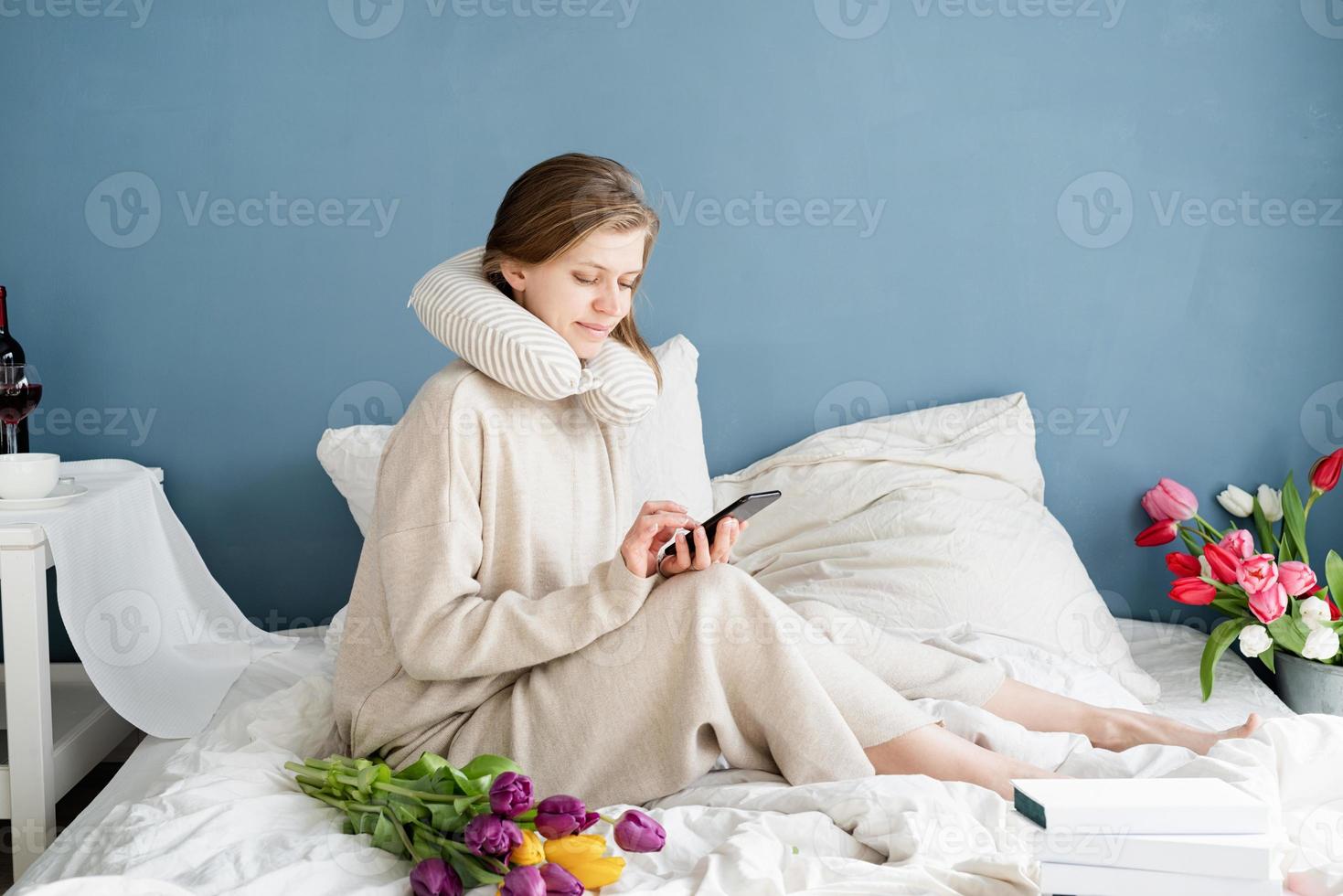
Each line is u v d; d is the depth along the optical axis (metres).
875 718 1.32
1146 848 0.98
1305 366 2.32
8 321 2.21
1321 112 2.28
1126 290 2.32
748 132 2.27
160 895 0.98
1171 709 1.82
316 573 2.29
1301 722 1.32
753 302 2.30
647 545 1.34
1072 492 2.35
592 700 1.35
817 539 2.08
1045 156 2.29
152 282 2.22
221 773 1.34
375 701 1.44
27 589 1.66
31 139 2.19
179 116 2.20
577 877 1.08
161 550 2.08
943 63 2.27
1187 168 2.30
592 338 1.48
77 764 1.86
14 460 1.75
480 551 1.42
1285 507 2.24
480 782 1.20
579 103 2.25
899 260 2.31
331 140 2.22
